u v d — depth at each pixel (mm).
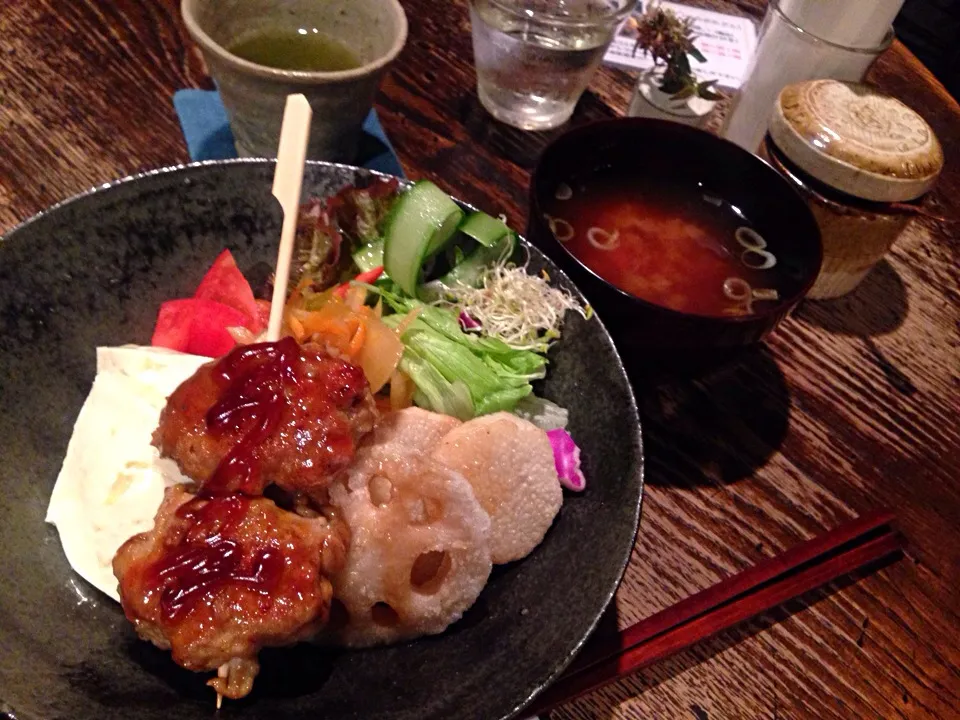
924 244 452
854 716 289
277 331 277
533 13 399
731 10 547
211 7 342
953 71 695
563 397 313
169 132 382
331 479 246
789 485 342
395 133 416
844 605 314
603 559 259
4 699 211
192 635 218
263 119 342
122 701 223
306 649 249
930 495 353
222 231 309
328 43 376
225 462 240
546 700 266
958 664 309
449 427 288
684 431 348
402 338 311
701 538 318
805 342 393
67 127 368
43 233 271
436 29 476
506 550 269
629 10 410
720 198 385
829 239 376
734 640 298
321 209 317
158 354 288
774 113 375
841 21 395
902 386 387
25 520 254
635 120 367
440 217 315
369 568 245
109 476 266
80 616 243
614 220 371
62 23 405
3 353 265
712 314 341
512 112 436
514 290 322
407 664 250
